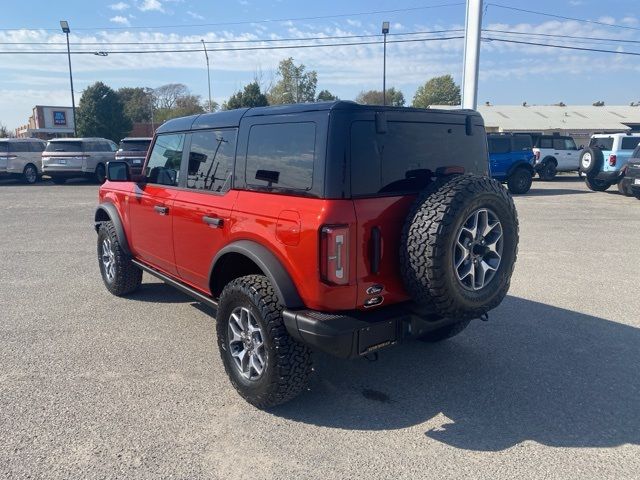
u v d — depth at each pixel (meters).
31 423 3.46
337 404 3.77
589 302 6.09
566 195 17.77
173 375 4.19
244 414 3.61
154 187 5.04
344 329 3.15
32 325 5.29
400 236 3.33
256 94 42.41
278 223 3.38
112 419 3.52
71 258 8.28
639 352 4.68
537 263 7.93
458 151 3.88
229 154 3.99
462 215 3.13
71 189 19.83
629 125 47.59
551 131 45.34
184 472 2.97
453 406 3.74
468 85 14.09
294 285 3.34
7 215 12.89
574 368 4.35
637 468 3.03
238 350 3.85
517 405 3.75
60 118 64.50
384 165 3.36
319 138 3.19
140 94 91.12
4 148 21.55
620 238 9.88
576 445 3.26
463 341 4.93
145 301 6.10
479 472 2.99
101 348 4.71
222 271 4.07
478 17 13.62
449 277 3.15
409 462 3.08
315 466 3.04
